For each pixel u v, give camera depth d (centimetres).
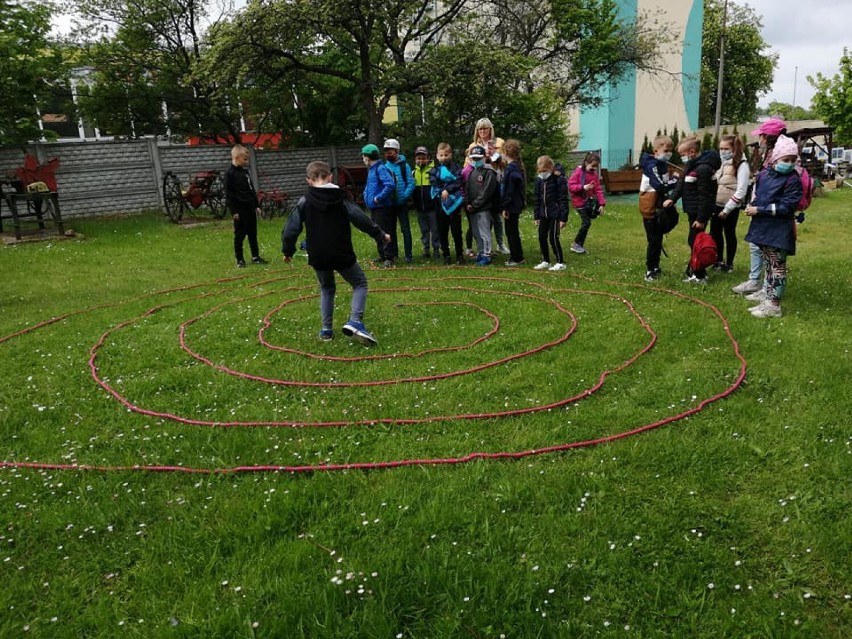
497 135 1758
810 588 257
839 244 1065
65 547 294
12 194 1163
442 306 692
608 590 257
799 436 371
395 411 427
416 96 1792
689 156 740
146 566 279
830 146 2356
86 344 592
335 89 1978
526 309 668
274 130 2181
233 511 313
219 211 1569
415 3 1573
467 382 478
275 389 474
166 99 2000
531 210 1656
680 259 966
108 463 368
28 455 382
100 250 1127
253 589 259
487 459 359
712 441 369
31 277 930
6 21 1381
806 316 604
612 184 2366
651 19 3078
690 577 263
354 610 245
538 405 432
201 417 429
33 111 1487
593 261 946
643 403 429
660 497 319
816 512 302
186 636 238
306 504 318
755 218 601
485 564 270
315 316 668
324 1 1459
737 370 472
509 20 2067
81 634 245
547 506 310
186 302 754
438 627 238
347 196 579
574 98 2286
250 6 1436
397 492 327
